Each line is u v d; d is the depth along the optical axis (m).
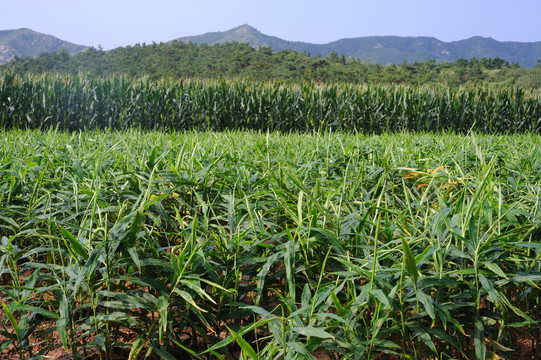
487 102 15.82
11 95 13.05
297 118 15.28
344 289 2.06
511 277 1.68
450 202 2.16
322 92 15.44
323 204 2.16
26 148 3.54
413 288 1.62
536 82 76.81
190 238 1.67
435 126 15.93
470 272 1.58
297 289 1.95
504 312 1.67
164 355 1.59
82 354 1.89
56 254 2.36
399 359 1.88
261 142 4.35
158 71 90.19
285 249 1.86
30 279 1.74
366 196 2.42
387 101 15.30
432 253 1.55
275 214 2.45
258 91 15.28
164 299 1.63
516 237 1.77
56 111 13.64
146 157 3.09
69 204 2.31
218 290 1.82
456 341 1.71
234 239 1.80
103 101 14.38
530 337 2.13
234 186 2.56
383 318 1.50
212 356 1.85
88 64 97.00
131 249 1.67
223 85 14.83
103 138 4.63
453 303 1.63
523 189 2.55
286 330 1.47
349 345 1.47
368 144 4.55
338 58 93.19
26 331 1.70
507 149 4.12
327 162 3.02
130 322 1.67
